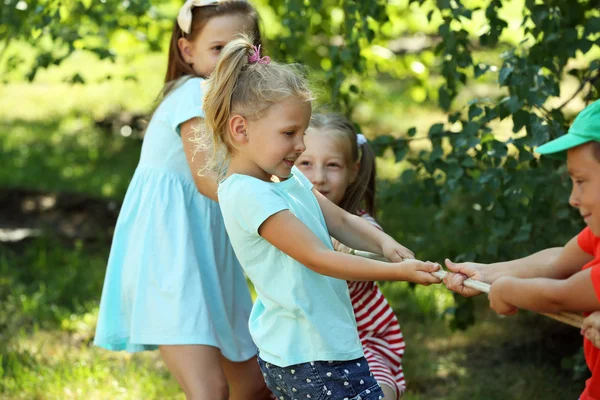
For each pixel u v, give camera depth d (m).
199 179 3.34
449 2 4.15
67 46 5.46
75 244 7.08
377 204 5.07
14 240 7.00
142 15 5.74
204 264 3.52
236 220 2.67
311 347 2.67
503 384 4.66
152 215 3.46
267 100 2.59
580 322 2.34
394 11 6.61
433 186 4.44
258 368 3.71
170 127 3.47
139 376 4.68
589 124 2.24
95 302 5.82
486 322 5.54
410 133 4.43
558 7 4.03
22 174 8.74
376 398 2.73
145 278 3.40
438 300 5.75
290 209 2.68
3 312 5.64
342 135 3.52
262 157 2.64
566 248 2.60
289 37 5.05
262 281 2.72
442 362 4.98
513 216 4.24
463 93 10.97
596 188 2.25
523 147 3.99
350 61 4.77
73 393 4.47
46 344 5.19
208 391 3.26
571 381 4.64
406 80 12.76
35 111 11.80
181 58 3.60
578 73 4.34
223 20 3.49
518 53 4.16
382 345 3.38
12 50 13.16
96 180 8.66
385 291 5.91
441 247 5.54
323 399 2.68
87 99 12.22
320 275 2.70
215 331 3.40
